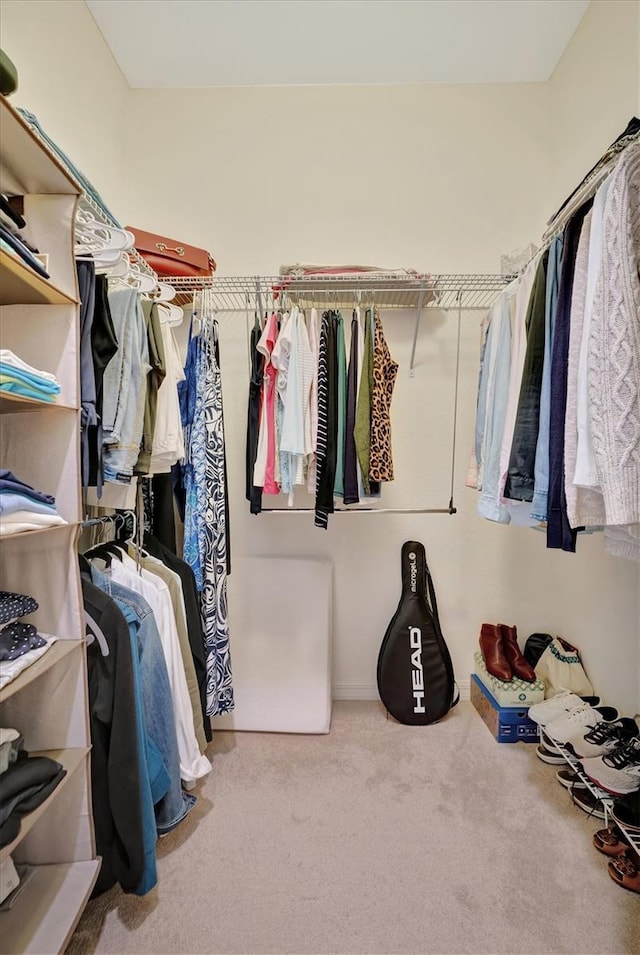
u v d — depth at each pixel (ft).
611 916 3.49
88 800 3.35
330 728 6.01
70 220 3.29
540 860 3.97
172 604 4.54
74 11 5.38
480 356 6.11
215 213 6.74
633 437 2.93
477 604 6.86
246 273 6.72
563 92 6.30
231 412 6.77
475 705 6.57
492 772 5.12
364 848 4.09
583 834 4.25
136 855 3.31
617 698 5.23
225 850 4.07
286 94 6.72
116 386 3.91
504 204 6.70
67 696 3.33
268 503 6.78
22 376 2.79
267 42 6.06
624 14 4.96
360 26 5.84
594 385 3.11
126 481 3.99
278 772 5.12
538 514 3.90
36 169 3.06
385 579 6.82
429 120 6.69
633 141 3.19
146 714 3.88
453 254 6.71
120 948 3.25
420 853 4.04
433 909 3.54
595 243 3.19
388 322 6.69
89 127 5.77
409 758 5.37
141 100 6.76
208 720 5.08
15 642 2.93
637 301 2.97
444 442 6.76
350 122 6.70
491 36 5.99
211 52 6.21
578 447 3.26
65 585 3.32
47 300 3.26
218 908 3.54
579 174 5.93
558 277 3.88
